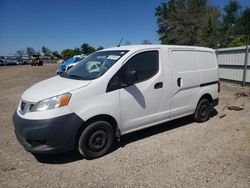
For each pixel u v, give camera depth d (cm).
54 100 388
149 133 548
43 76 2117
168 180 359
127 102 454
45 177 373
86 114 404
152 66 493
